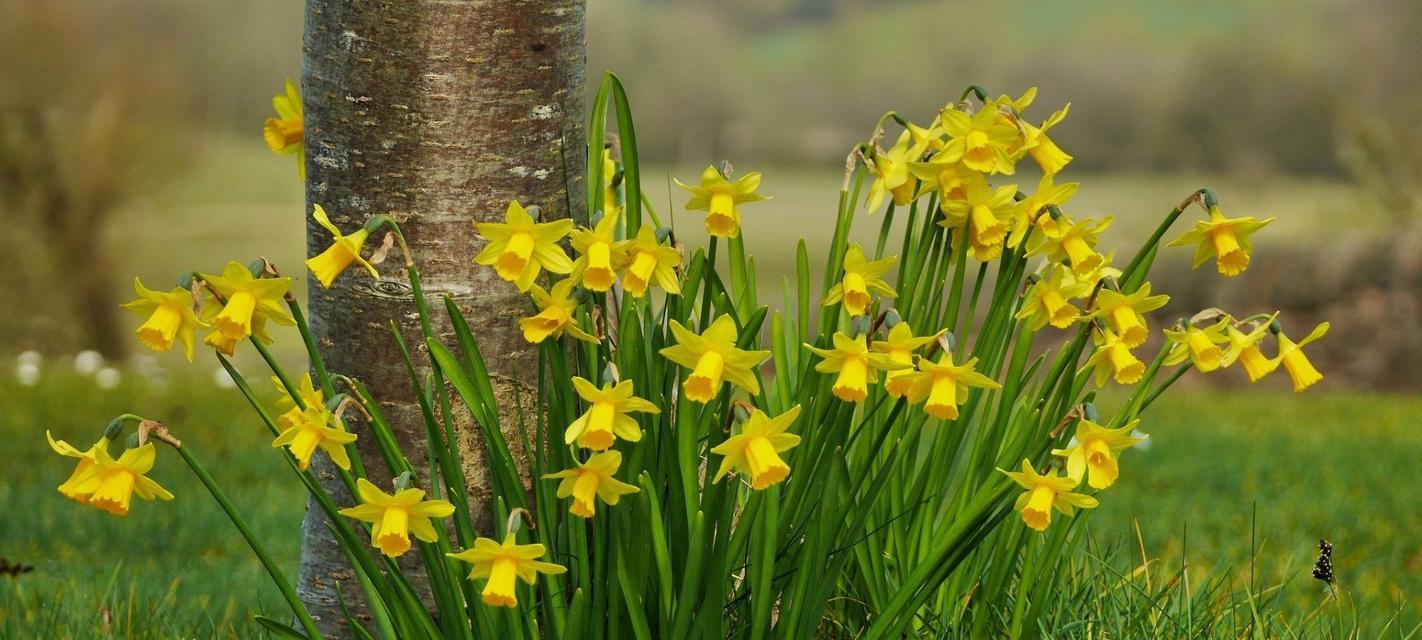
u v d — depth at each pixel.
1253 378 2.13
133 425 4.91
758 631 2.08
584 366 2.12
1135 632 2.32
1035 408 2.15
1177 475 4.54
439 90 2.15
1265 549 3.52
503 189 2.18
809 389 2.09
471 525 2.08
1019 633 2.20
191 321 2.02
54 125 10.98
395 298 2.17
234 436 4.85
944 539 2.11
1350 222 10.66
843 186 2.17
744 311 2.20
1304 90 14.91
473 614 2.09
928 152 2.16
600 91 2.20
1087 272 2.11
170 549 3.48
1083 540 2.69
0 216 10.92
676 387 2.18
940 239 2.18
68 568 3.08
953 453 2.20
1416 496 4.20
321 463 2.22
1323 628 2.51
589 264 2.02
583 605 2.06
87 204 11.10
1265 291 10.16
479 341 2.18
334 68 2.16
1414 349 9.28
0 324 10.98
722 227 2.04
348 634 2.23
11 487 4.02
